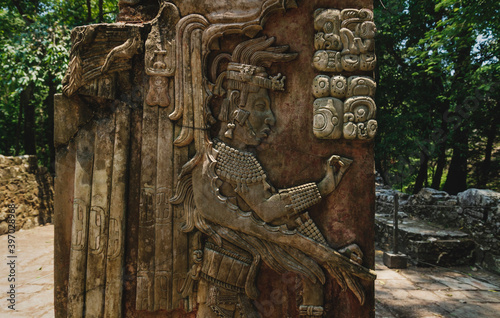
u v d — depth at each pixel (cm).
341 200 167
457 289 302
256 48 165
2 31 586
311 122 167
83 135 170
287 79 168
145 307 166
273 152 168
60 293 170
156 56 166
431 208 452
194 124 166
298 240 163
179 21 165
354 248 164
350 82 162
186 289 167
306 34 167
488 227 362
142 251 167
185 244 167
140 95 171
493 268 351
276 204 163
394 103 638
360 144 167
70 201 172
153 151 168
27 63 470
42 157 861
